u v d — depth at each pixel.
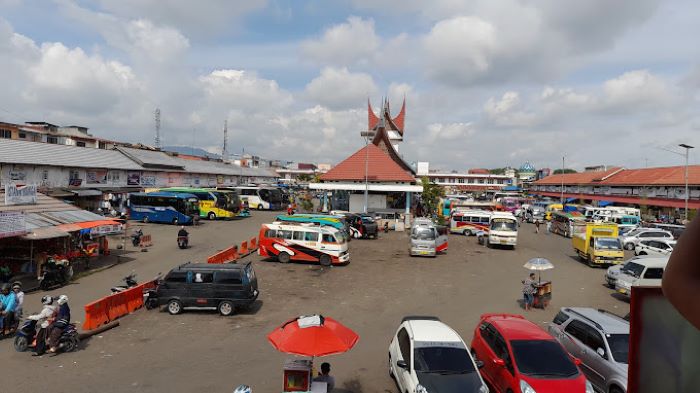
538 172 126.69
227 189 64.69
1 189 26.30
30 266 23.05
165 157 64.44
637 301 2.22
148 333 16.17
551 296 22.94
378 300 21.23
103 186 46.91
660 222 50.91
